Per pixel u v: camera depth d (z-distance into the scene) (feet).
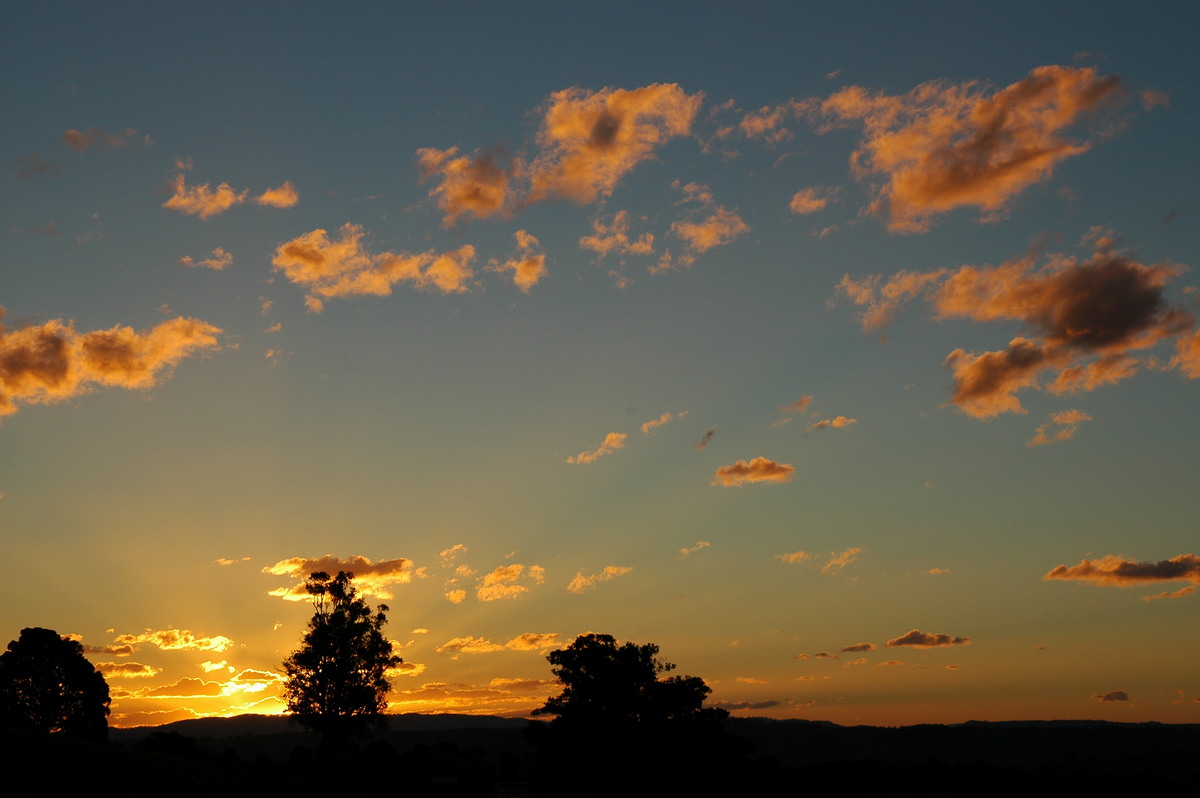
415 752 337.11
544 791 269.44
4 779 175.83
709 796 254.27
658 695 260.83
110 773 196.44
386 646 279.69
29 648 304.09
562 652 268.62
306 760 305.94
